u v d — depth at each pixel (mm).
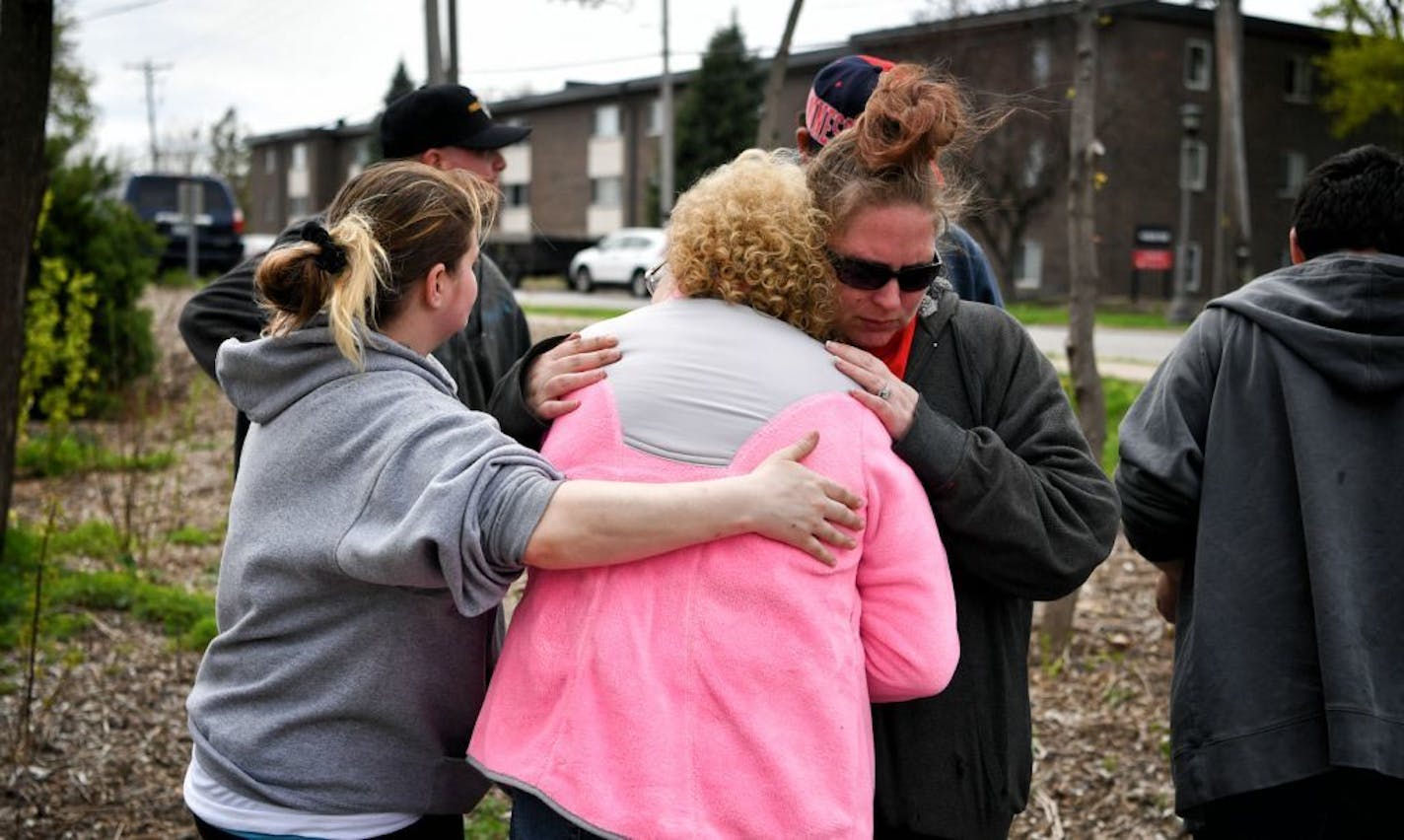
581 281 32812
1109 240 33281
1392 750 2176
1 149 5125
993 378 2170
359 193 1974
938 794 2051
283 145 61438
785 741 1718
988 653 2098
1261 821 2322
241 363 1955
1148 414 2535
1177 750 2387
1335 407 2324
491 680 1933
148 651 4914
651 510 1736
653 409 1860
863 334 2039
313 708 1918
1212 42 34375
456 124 3488
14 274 5316
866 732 1829
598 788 1721
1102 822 3775
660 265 2213
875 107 1892
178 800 3805
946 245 2285
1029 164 29484
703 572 1766
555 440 1922
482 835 3639
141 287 10195
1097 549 2061
